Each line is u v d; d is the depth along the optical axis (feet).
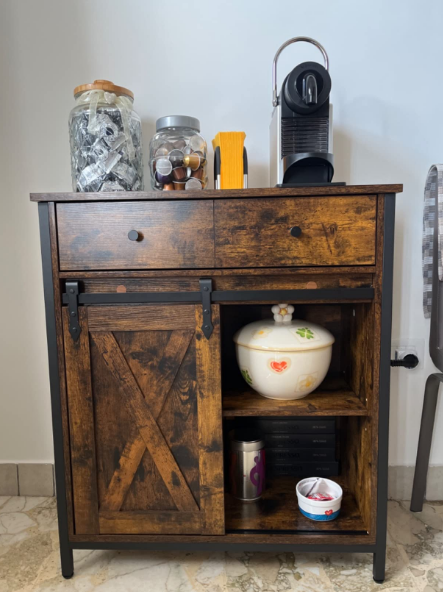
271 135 3.81
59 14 4.02
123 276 3.08
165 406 3.19
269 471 4.15
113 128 3.37
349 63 4.01
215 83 4.07
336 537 3.24
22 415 4.50
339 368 4.22
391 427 4.37
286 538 3.24
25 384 4.45
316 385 3.46
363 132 4.08
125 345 3.14
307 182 3.37
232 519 3.45
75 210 3.03
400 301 4.23
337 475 4.13
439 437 4.41
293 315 4.21
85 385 3.17
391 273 3.01
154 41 4.04
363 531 3.29
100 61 4.06
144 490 3.28
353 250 3.01
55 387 3.18
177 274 3.06
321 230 2.99
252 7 3.98
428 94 4.03
